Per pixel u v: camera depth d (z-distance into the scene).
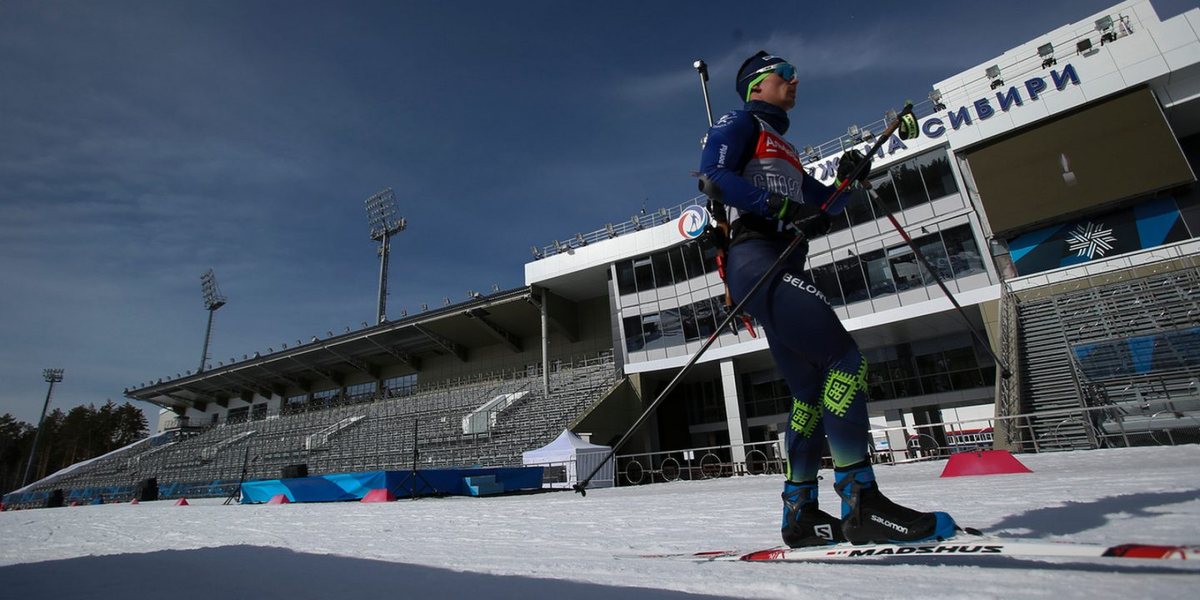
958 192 19.06
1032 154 18.06
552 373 31.56
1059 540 1.54
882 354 23.22
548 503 7.34
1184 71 16.47
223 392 47.31
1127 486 3.13
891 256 20.11
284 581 1.70
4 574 2.09
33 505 31.27
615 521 3.90
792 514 1.90
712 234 2.18
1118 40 17.22
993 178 18.55
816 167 20.94
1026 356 14.98
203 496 25.11
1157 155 16.23
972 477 5.98
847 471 1.67
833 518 1.84
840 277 21.02
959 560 1.46
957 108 19.34
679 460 25.80
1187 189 16.06
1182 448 8.48
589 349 31.55
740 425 22.73
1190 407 10.59
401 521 5.02
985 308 18.11
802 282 1.86
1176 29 16.59
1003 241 18.48
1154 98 16.61
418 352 37.31
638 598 1.18
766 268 1.93
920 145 19.75
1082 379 12.89
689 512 4.28
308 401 42.91
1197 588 0.94
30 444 61.72
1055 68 17.95
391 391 38.72
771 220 2.01
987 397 20.59
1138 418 10.87
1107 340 13.72
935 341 22.14
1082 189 17.06
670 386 2.08
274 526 4.94
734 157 2.04
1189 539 1.40
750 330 2.07
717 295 24.05
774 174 2.09
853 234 20.95
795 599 1.11
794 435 1.94
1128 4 17.36
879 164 20.38
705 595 1.18
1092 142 17.22
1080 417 11.57
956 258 18.88
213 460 34.19
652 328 25.44
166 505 16.45
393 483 12.95
